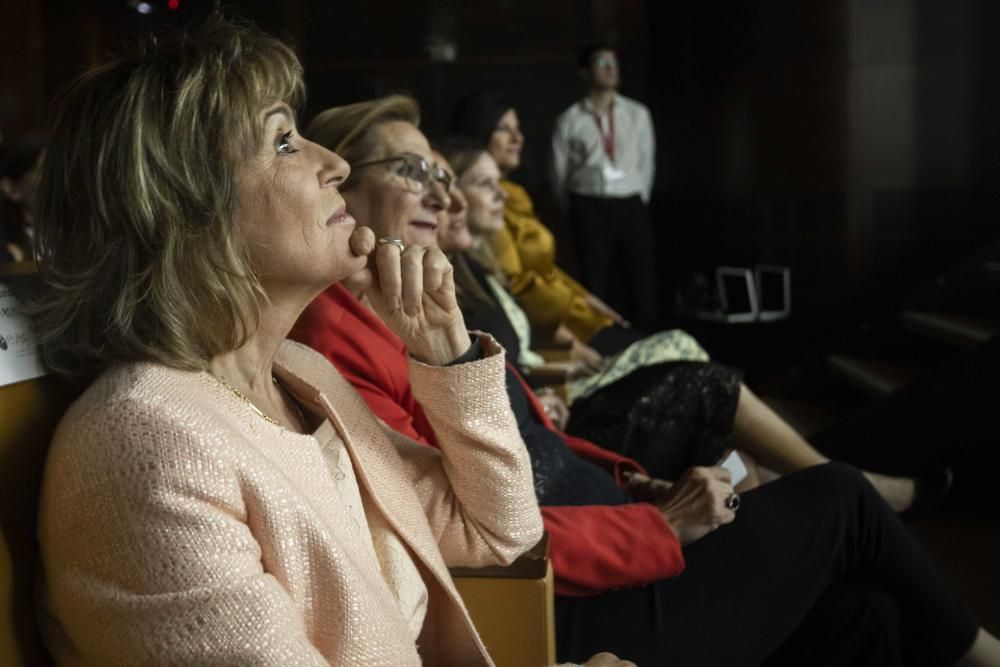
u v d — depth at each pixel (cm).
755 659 176
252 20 116
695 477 185
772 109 727
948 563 337
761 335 698
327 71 1065
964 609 195
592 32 1046
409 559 128
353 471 127
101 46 984
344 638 101
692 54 888
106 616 89
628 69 1041
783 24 704
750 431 278
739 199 790
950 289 541
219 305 104
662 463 263
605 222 780
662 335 322
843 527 185
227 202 105
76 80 105
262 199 108
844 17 633
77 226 104
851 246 639
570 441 229
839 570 187
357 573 102
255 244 109
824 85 657
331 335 168
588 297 467
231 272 104
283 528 97
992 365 400
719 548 179
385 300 133
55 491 92
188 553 89
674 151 950
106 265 102
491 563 143
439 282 133
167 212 101
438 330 136
